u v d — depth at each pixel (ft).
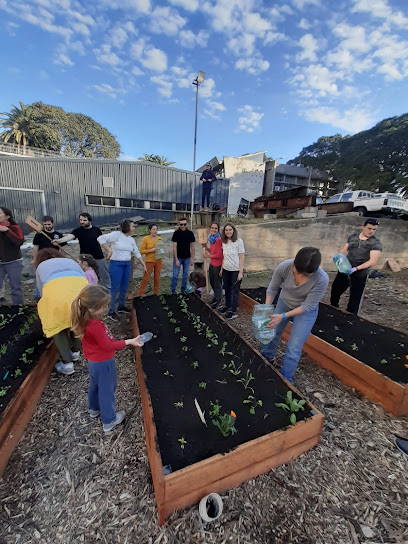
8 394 7.25
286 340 12.28
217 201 52.70
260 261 24.63
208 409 6.89
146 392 7.28
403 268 28.40
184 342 10.62
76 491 5.53
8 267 13.46
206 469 5.05
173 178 47.73
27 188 39.19
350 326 12.10
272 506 5.27
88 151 116.88
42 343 9.96
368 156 110.63
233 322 14.40
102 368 6.40
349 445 6.75
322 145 156.66
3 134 104.06
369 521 5.05
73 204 41.96
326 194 98.58
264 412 6.77
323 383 9.32
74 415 7.64
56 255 9.71
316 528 4.92
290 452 6.21
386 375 8.32
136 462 6.18
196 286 18.39
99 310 5.93
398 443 6.81
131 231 14.06
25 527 4.86
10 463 6.11
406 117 110.11
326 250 26.37
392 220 27.73
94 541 4.65
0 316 12.34
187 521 4.91
